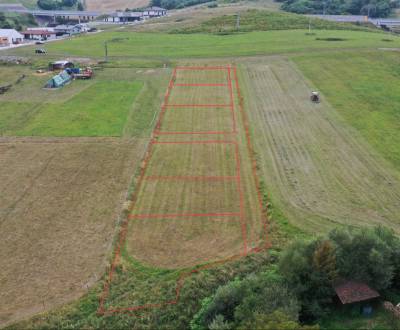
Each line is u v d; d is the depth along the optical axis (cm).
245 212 2622
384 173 3053
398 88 4941
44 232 2448
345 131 3800
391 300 1950
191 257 2228
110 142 3653
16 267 2170
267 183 2934
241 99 4672
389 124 3944
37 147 3575
